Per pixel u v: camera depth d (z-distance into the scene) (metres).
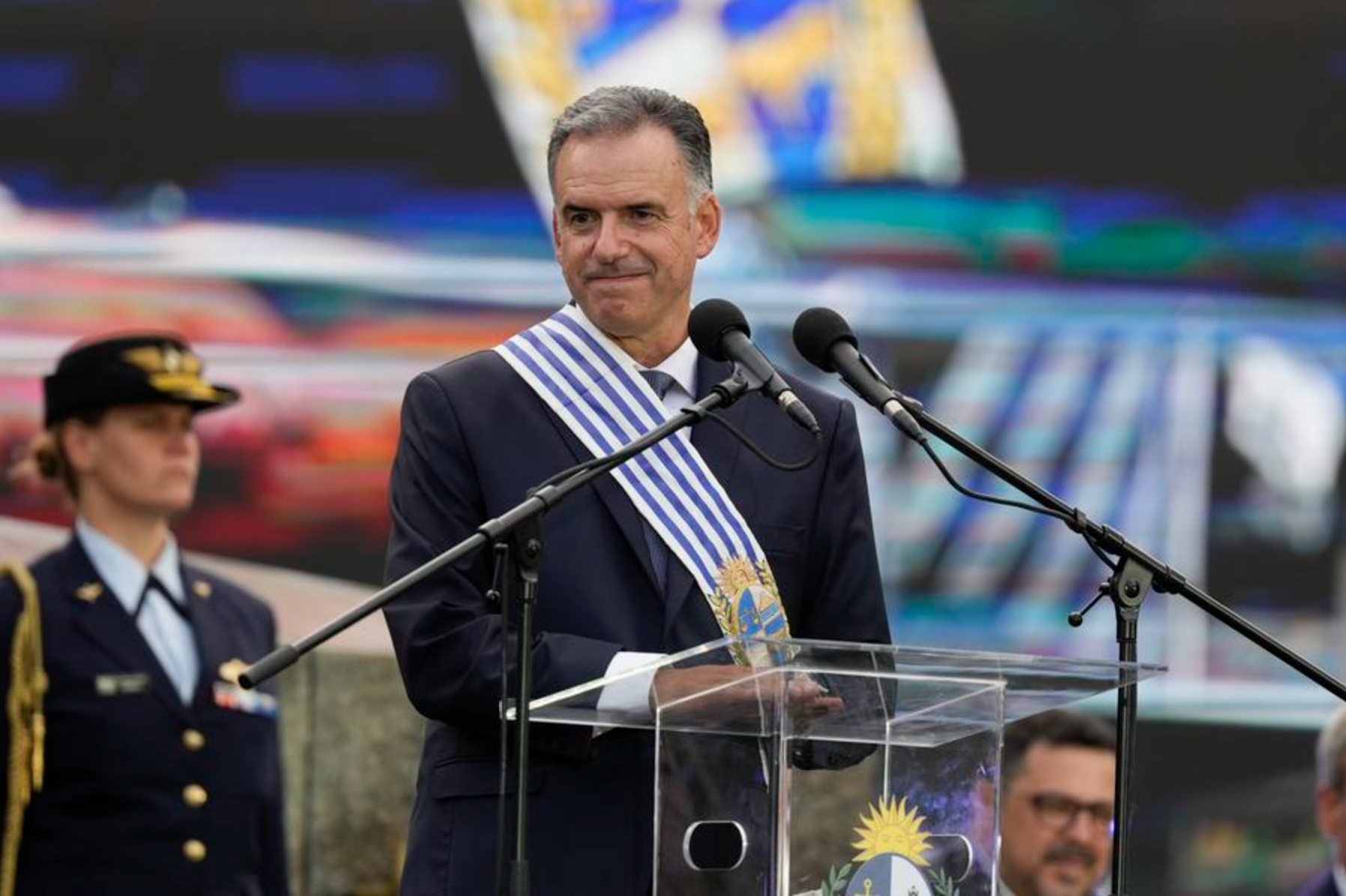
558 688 11.80
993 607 22.92
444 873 12.23
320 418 22.39
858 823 10.91
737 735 10.88
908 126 23.27
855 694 10.83
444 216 22.73
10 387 22.17
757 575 12.66
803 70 23.22
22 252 22.36
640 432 12.77
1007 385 23.19
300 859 21.28
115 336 20.23
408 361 22.59
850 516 13.16
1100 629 22.92
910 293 23.20
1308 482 23.25
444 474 12.67
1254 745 22.88
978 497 12.05
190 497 19.81
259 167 22.64
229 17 22.67
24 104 22.50
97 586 18.94
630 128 12.77
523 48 22.89
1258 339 23.33
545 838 12.14
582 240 12.78
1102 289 23.31
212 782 18.77
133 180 22.53
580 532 12.56
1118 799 12.09
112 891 18.20
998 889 11.13
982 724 11.12
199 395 19.42
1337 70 23.42
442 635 12.23
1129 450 23.22
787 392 11.84
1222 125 23.42
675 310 13.05
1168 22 23.39
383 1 22.81
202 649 19.14
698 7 23.14
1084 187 23.34
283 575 22.23
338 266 22.59
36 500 22.02
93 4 22.58
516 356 12.96
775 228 23.11
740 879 10.81
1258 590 23.19
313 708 21.55
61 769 18.36
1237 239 23.38
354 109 22.73
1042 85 23.36
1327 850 22.70
